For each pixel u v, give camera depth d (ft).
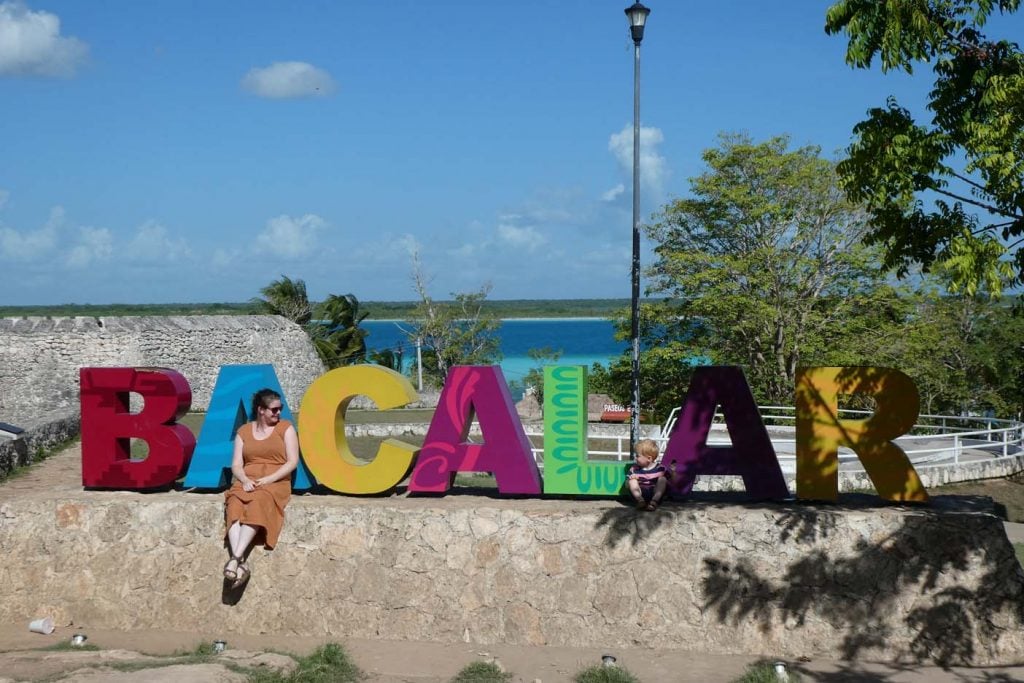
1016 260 31.65
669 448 31.19
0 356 112.47
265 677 24.86
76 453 65.16
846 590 28.71
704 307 115.96
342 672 26.61
